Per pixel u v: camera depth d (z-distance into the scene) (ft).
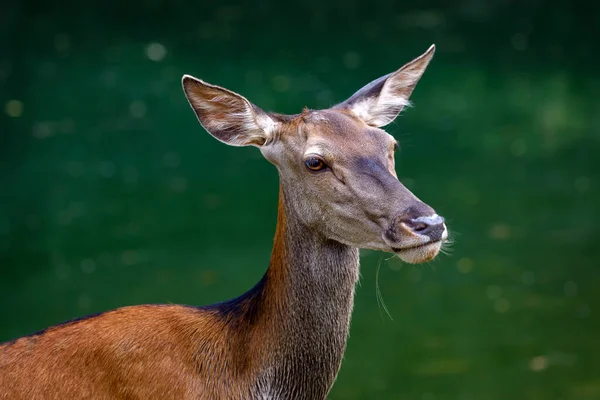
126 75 77.36
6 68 79.10
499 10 97.60
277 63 79.15
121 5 98.58
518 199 53.78
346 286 19.42
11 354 19.38
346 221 18.63
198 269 45.29
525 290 43.29
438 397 34.01
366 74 75.10
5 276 44.75
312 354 19.31
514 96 73.20
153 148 64.18
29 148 63.16
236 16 95.66
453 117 69.21
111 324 19.44
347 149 18.81
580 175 57.41
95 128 67.05
